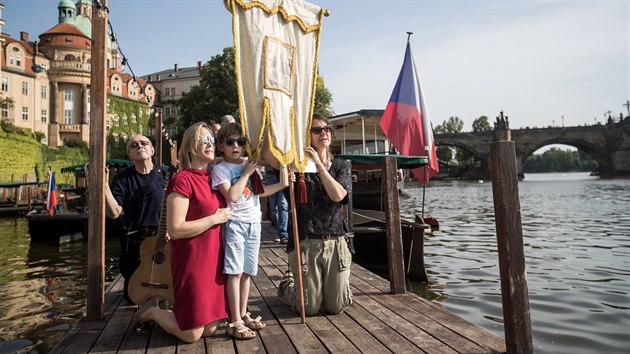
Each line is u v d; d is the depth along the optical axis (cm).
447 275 893
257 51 372
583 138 7606
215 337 351
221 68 3891
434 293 749
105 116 395
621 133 7438
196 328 331
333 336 353
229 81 3847
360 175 1480
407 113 1283
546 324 567
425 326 375
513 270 308
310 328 373
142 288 373
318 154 414
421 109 1291
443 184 6925
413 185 6694
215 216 333
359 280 561
